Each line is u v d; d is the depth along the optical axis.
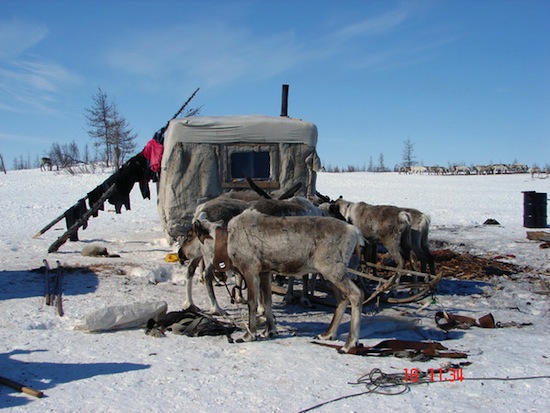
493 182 48.88
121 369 5.82
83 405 4.90
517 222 22.61
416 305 9.70
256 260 7.08
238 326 7.85
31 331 7.19
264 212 8.66
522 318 8.85
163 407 4.89
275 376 5.68
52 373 5.67
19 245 15.27
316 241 6.79
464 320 8.37
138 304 7.67
